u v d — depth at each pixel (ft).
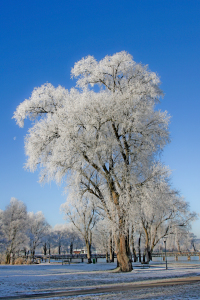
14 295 32.19
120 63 71.56
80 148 61.16
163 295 29.91
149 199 60.34
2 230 166.61
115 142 62.03
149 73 70.90
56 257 206.59
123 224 62.39
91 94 65.31
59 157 61.82
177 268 82.23
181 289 35.81
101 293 32.99
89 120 61.93
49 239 297.33
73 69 72.33
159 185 62.95
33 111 70.23
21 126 69.26
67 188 66.08
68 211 133.28
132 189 60.54
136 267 87.51
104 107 61.36
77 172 63.26
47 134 63.93
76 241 299.99
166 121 65.26
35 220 241.35
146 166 63.62
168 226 120.37
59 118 63.72
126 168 61.72
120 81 72.64
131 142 64.95
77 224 136.46
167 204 73.77
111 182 64.90
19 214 176.86
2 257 161.07
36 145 64.28
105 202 66.74
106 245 148.46
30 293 33.78
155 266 96.27
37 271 72.90
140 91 66.69
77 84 73.56
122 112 62.85
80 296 30.40
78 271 71.15
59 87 71.15
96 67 71.41
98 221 134.82
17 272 69.10
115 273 62.23
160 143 64.44
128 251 67.72
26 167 64.44
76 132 61.87
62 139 60.08
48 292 34.63
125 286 40.70
